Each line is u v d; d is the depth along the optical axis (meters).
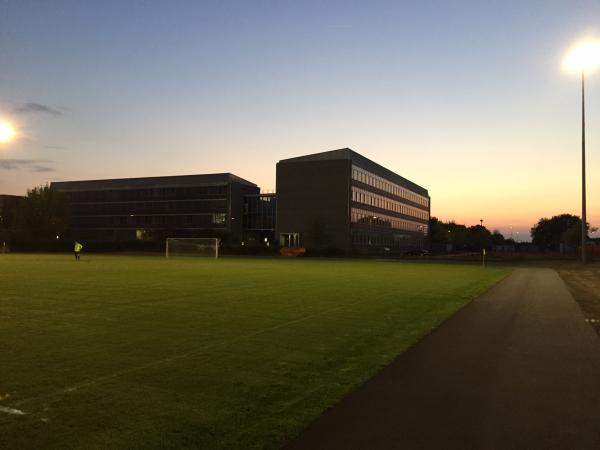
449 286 24.42
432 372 8.06
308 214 88.69
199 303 16.53
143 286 22.33
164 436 5.35
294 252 75.88
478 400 6.61
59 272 31.53
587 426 5.67
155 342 10.24
